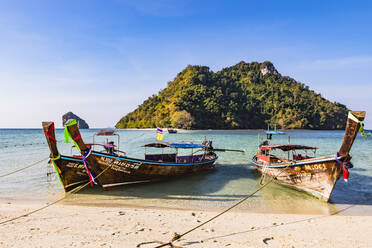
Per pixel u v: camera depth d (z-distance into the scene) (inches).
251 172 721.0
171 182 590.6
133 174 523.2
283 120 7317.9
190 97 7298.2
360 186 549.0
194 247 241.4
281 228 305.6
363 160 943.0
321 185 439.2
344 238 273.4
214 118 6904.5
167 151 1337.4
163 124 6279.5
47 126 436.8
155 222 321.7
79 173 506.6
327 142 2103.8
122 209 385.7
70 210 374.9
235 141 2033.7
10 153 1140.5
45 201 431.2
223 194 493.4
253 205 422.6
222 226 311.4
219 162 901.2
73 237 263.6
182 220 332.8
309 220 339.9
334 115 7662.4
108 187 497.0
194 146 653.3
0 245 241.0
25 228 291.9
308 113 7588.6
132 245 242.8
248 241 261.0
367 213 380.8
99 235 270.4
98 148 1475.1
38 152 1181.1
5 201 427.2
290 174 513.3
